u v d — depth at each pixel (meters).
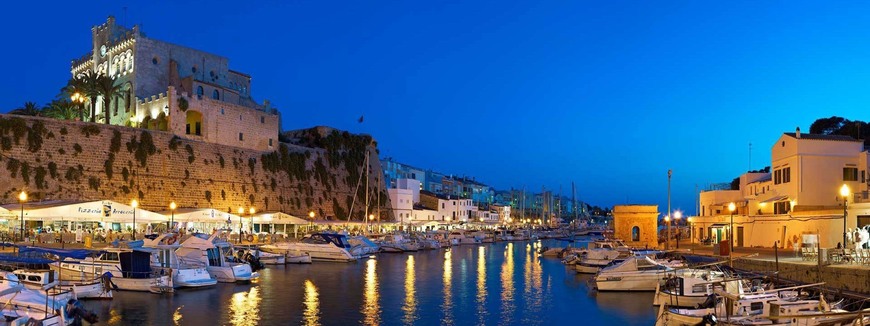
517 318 33.34
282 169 101.06
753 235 65.94
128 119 98.06
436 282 48.41
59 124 72.19
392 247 85.44
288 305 36.22
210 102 92.38
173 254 41.44
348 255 66.00
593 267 54.91
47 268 35.22
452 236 112.19
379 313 34.28
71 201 60.31
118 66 107.25
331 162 112.12
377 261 69.12
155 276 38.56
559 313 34.66
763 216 63.81
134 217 60.91
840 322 22.84
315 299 38.66
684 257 50.97
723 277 34.69
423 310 35.47
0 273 30.45
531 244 115.69
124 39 106.19
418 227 138.25
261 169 97.06
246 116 98.00
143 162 78.94
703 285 33.75
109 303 34.97
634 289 41.34
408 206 142.00
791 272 39.28
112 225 73.06
